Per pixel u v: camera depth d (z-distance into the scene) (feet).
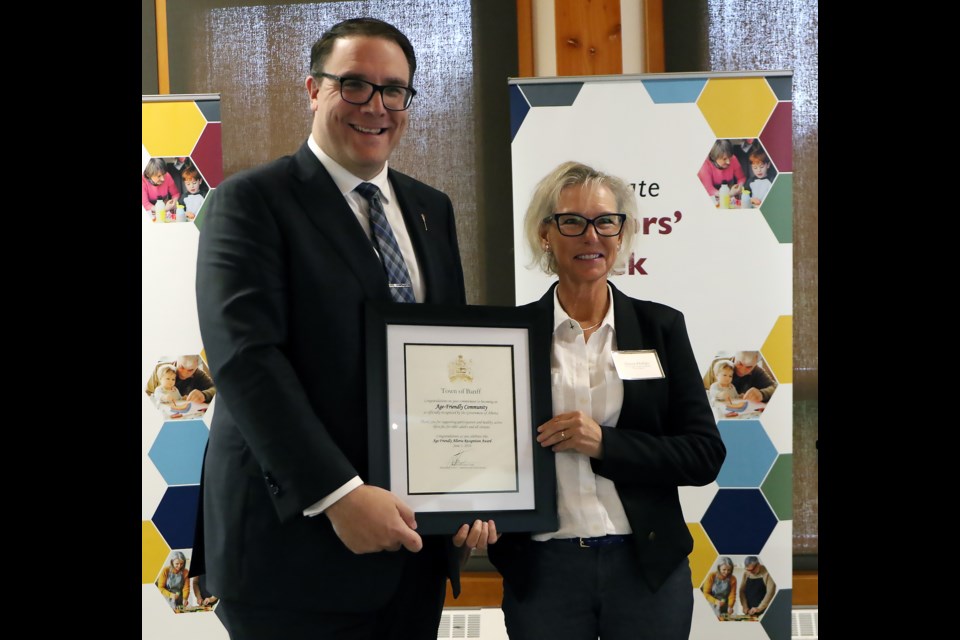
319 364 6.04
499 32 12.62
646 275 10.30
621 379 6.91
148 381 10.85
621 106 10.27
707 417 7.07
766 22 12.33
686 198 10.29
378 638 6.44
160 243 10.89
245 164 12.72
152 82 12.66
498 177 12.66
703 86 10.30
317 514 5.89
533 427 6.59
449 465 6.31
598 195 7.07
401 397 6.21
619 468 6.59
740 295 10.32
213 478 6.26
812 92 12.24
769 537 10.43
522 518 6.42
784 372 10.34
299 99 12.69
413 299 6.53
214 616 10.85
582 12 12.46
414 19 12.72
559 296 7.20
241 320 5.87
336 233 6.24
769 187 10.31
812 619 11.91
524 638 6.69
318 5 12.73
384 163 6.57
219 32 12.70
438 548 6.57
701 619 10.50
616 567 6.71
